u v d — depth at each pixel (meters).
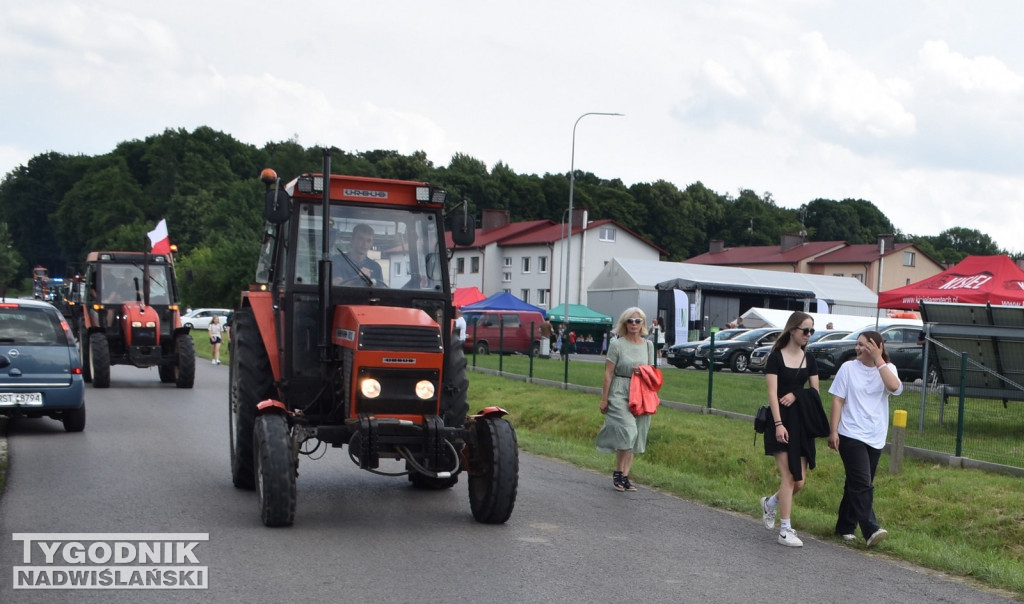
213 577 6.19
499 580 6.32
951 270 21.05
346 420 7.88
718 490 10.99
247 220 100.38
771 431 8.06
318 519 8.12
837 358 27.64
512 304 45.91
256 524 7.84
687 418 16.25
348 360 7.97
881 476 12.09
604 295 53.22
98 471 10.19
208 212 100.75
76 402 13.13
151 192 111.69
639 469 12.12
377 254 9.12
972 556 8.57
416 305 9.09
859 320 43.34
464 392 8.97
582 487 10.54
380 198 9.20
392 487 9.95
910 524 10.80
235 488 9.42
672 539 7.95
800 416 8.02
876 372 8.14
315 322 8.91
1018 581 7.01
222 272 67.56
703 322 50.44
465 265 78.94
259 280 10.20
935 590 6.71
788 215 135.62
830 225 132.88
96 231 107.38
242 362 9.38
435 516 8.45
